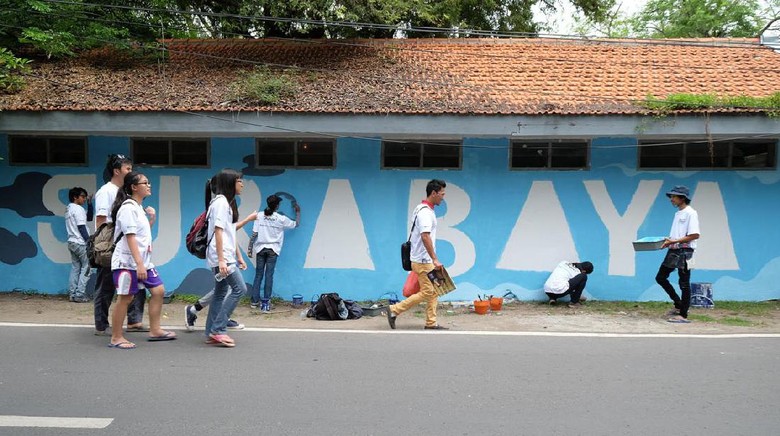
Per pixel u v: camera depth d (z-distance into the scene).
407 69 10.05
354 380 4.79
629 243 8.73
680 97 7.96
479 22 14.70
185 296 8.72
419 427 3.87
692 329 6.85
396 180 8.77
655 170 8.67
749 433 3.81
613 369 5.15
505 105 8.15
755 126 7.76
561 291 8.26
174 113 7.86
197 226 5.91
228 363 5.23
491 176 8.75
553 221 8.76
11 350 5.56
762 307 8.27
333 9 10.07
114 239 5.73
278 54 10.95
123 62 10.24
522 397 4.44
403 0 11.11
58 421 3.92
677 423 3.96
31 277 8.84
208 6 11.59
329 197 8.80
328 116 7.86
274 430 3.80
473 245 8.79
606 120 7.80
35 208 8.83
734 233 8.71
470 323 7.19
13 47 10.11
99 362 5.20
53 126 7.88
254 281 8.19
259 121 7.90
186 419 3.96
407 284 6.88
